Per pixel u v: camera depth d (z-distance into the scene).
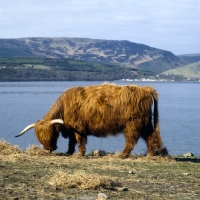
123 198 8.73
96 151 15.18
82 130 14.73
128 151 14.28
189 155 18.38
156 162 13.55
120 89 14.34
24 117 48.69
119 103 14.19
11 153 14.34
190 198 8.88
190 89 169.50
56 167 11.91
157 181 10.48
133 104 14.12
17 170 11.22
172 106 72.81
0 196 8.46
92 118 14.48
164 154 14.40
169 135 34.69
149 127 14.41
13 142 28.20
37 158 13.60
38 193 8.84
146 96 14.20
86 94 14.70
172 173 11.64
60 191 9.11
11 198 8.34
